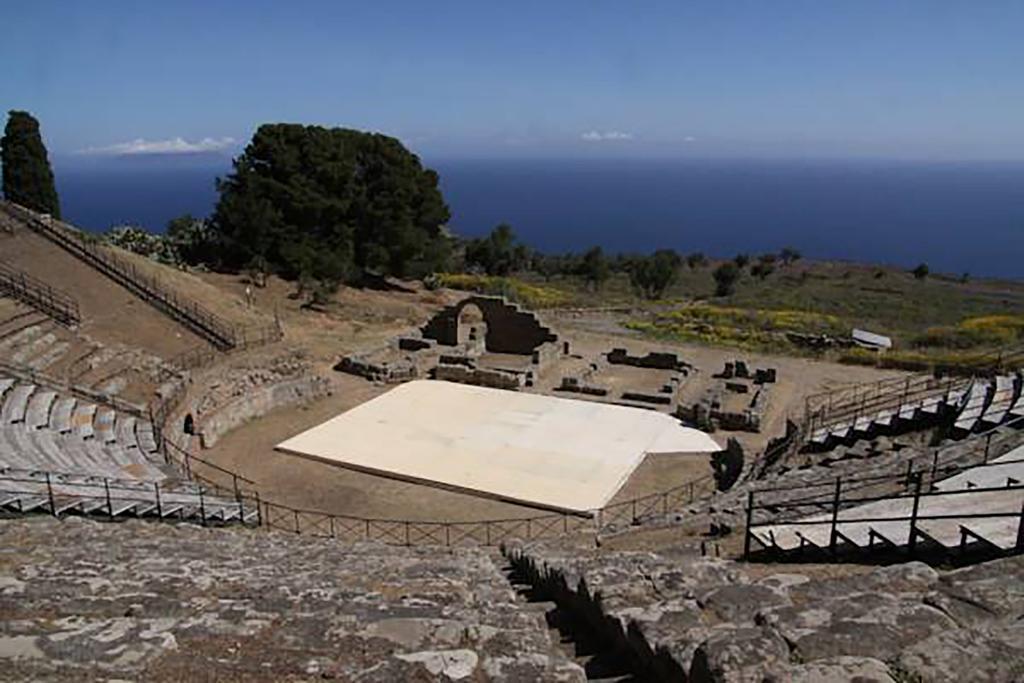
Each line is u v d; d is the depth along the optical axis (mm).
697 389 35656
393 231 55594
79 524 14836
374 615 7832
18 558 11516
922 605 5641
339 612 7941
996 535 9953
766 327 48344
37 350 29828
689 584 8031
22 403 23875
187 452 27062
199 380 32125
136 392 29594
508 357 41906
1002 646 4926
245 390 32719
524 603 9406
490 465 26578
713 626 6258
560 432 29844
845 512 13055
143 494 18859
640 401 33844
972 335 43375
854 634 5164
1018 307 61438
